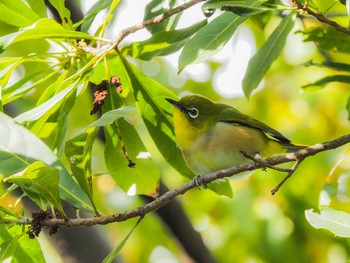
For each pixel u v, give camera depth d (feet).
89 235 37.04
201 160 35.96
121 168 33.09
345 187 46.62
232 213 48.14
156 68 54.95
